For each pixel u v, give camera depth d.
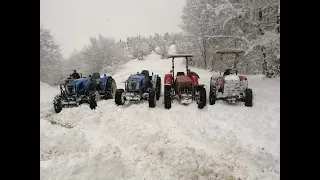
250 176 4.22
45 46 21.34
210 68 21.64
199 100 7.98
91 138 5.82
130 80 8.80
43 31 21.28
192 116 7.16
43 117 7.94
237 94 8.16
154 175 4.21
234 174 4.27
